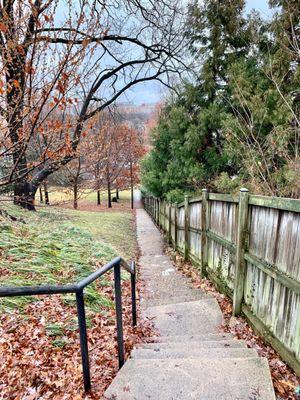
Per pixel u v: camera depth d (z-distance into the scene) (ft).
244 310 10.58
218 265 14.37
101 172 50.34
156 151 36.24
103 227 36.73
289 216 7.45
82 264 16.26
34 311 10.71
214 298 13.66
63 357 8.52
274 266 8.25
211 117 25.00
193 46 28.91
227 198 12.28
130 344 9.56
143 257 28.14
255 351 8.07
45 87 8.43
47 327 9.75
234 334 10.02
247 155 17.63
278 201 7.81
